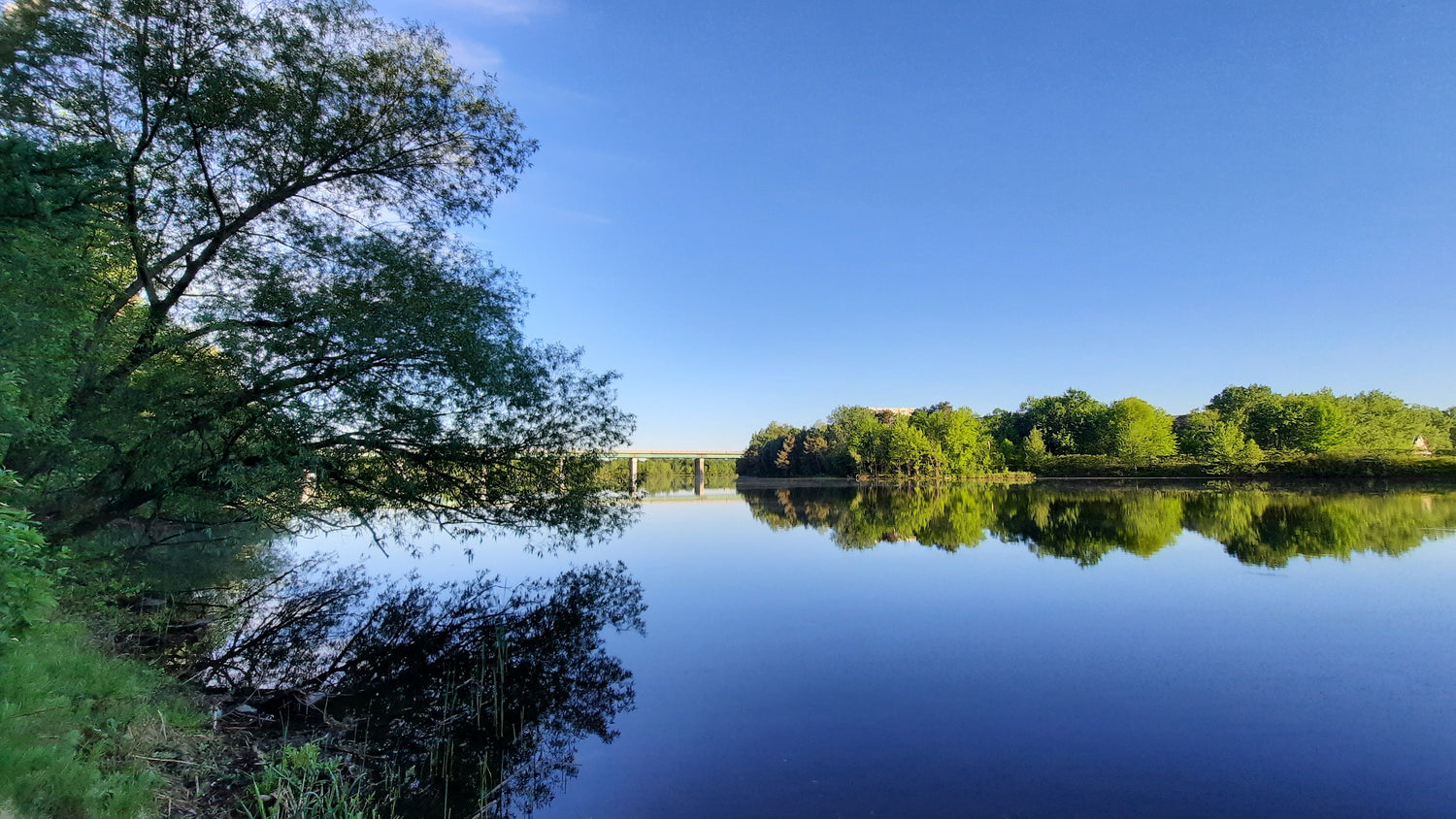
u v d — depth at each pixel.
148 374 11.31
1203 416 86.75
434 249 14.44
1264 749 7.64
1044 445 100.19
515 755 7.58
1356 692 9.41
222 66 11.59
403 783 6.84
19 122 8.84
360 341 12.02
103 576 12.10
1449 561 18.98
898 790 6.74
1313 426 73.75
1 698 5.66
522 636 12.93
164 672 9.12
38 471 10.29
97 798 5.07
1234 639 12.00
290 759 6.93
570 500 16.75
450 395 13.89
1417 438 84.38
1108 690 9.60
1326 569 18.22
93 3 10.34
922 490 73.56
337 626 13.60
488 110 14.70
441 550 25.98
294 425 11.73
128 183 10.53
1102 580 17.41
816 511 45.06
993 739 7.97
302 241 12.92
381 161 14.03
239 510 14.93
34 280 7.88
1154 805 6.42
